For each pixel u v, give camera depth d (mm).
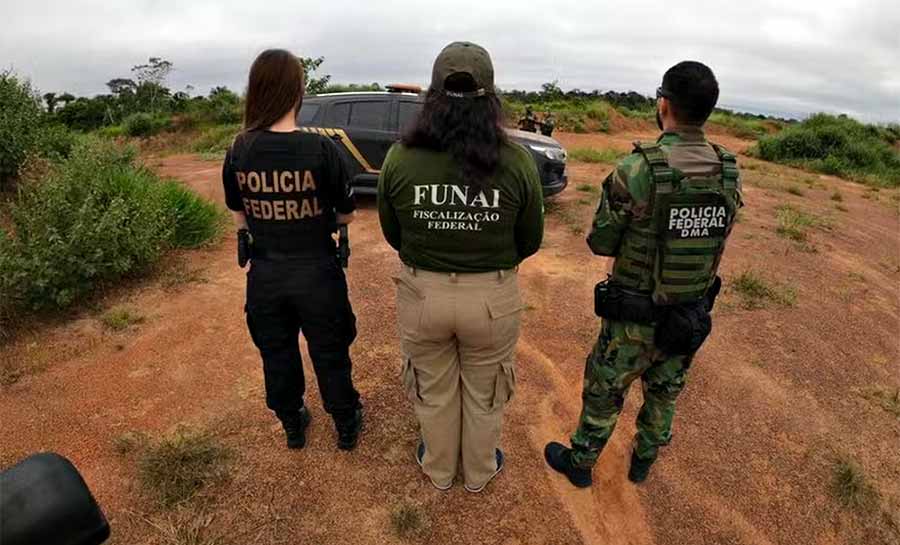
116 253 4449
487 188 1841
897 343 4160
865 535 2486
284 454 2758
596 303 2184
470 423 2369
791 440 3027
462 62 1765
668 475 2746
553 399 3281
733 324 4219
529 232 2078
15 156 6824
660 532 2453
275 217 2152
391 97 6820
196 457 2682
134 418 3025
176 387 3305
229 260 5336
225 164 2188
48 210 4473
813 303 4688
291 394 2533
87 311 4207
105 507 2451
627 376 2223
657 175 1849
